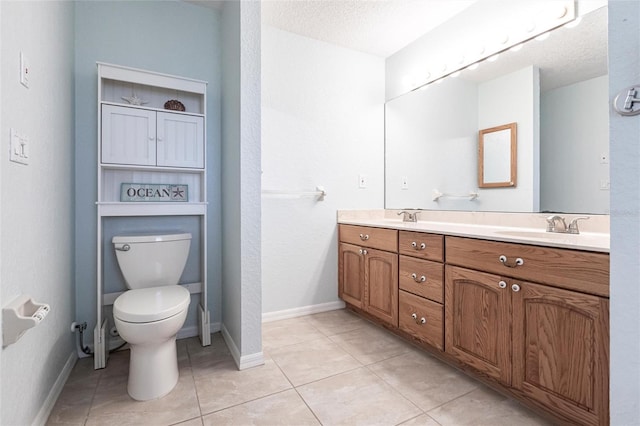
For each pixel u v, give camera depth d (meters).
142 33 1.96
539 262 1.25
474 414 1.32
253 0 1.73
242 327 1.69
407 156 2.66
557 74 1.73
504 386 1.44
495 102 2.02
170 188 2.02
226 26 2.02
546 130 1.77
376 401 1.41
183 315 1.51
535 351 1.26
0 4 0.92
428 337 1.79
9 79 0.97
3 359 0.93
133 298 1.55
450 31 2.29
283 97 2.43
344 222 2.59
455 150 2.26
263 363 1.74
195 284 2.12
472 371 1.62
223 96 2.11
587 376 1.10
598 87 1.58
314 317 2.50
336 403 1.39
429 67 2.45
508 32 1.93
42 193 1.26
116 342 1.91
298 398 1.42
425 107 2.49
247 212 1.71
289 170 2.46
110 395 1.44
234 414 1.31
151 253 1.81
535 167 1.82
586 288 1.10
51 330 1.36
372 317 2.39
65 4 1.60
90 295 1.83
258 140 1.75
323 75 2.59
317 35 2.49
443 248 1.70
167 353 1.48
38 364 1.20
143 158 1.79
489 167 2.05
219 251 2.19
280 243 2.45
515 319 1.34
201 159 1.94
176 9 2.06
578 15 1.65
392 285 2.06
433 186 2.43
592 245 1.11
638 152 0.64
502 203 1.98
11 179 0.98
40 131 1.24
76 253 1.80
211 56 2.16
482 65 2.09
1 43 0.93
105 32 1.86
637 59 0.64
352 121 2.73
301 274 2.54
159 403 1.38
